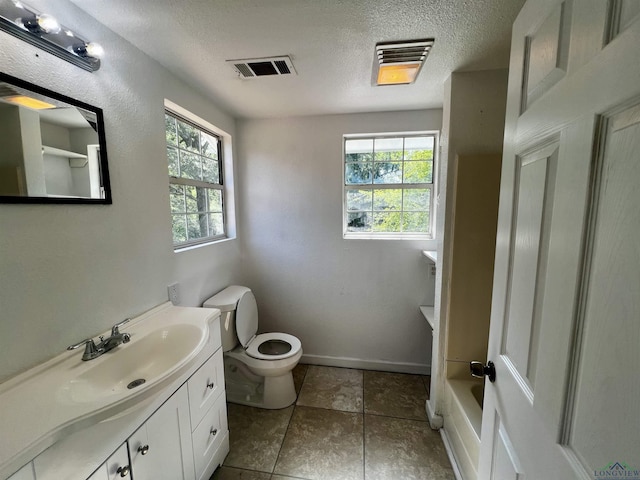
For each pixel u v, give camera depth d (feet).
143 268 4.30
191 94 5.44
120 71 3.84
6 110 2.61
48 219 2.97
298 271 7.82
